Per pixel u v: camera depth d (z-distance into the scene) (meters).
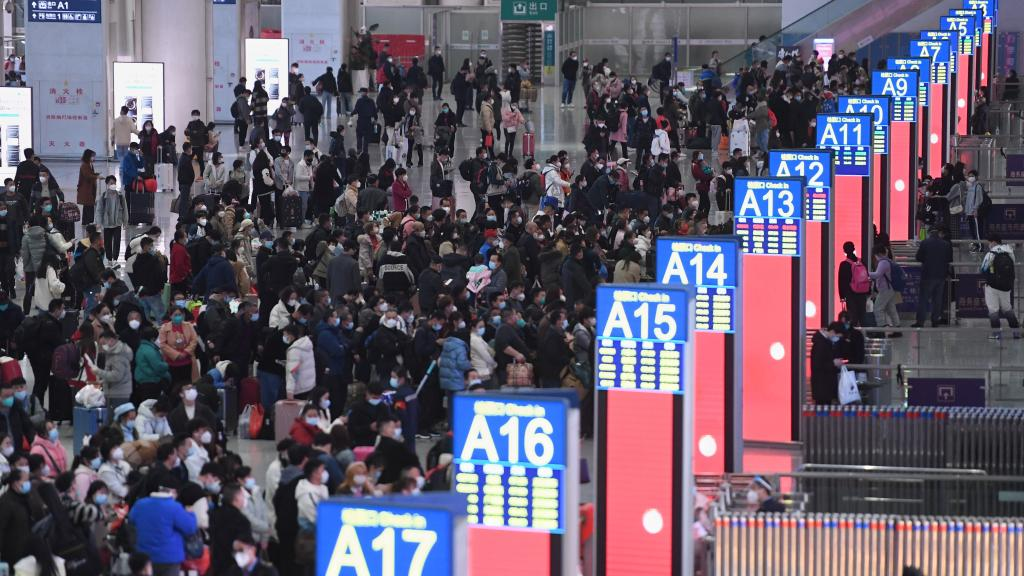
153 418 28.55
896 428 31.28
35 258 42.41
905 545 23.92
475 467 19.33
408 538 15.04
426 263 41.84
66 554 22.84
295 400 32.88
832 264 37.38
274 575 21.20
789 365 32.47
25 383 28.33
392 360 33.50
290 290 34.59
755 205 32.47
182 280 41.19
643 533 23.16
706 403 28.98
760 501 25.53
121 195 49.22
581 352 34.06
